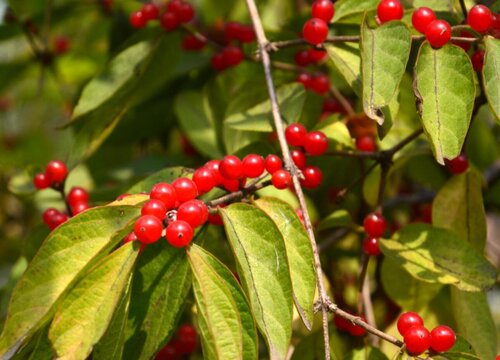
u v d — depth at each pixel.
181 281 0.38
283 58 0.49
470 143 0.51
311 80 0.47
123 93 0.46
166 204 0.36
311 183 0.41
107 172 0.51
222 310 0.35
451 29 0.38
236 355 0.34
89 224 0.36
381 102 0.37
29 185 0.47
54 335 0.34
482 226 0.43
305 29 0.41
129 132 0.55
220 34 0.51
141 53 0.46
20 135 0.75
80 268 0.36
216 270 0.36
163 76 0.48
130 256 0.35
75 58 0.60
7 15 0.54
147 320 0.38
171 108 0.54
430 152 0.46
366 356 0.41
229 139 0.45
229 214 0.36
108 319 0.34
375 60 0.38
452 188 0.43
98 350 0.36
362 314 0.42
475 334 0.41
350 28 0.46
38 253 0.35
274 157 0.39
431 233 0.41
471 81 0.37
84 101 0.45
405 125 0.47
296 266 0.36
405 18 0.41
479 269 0.40
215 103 0.48
